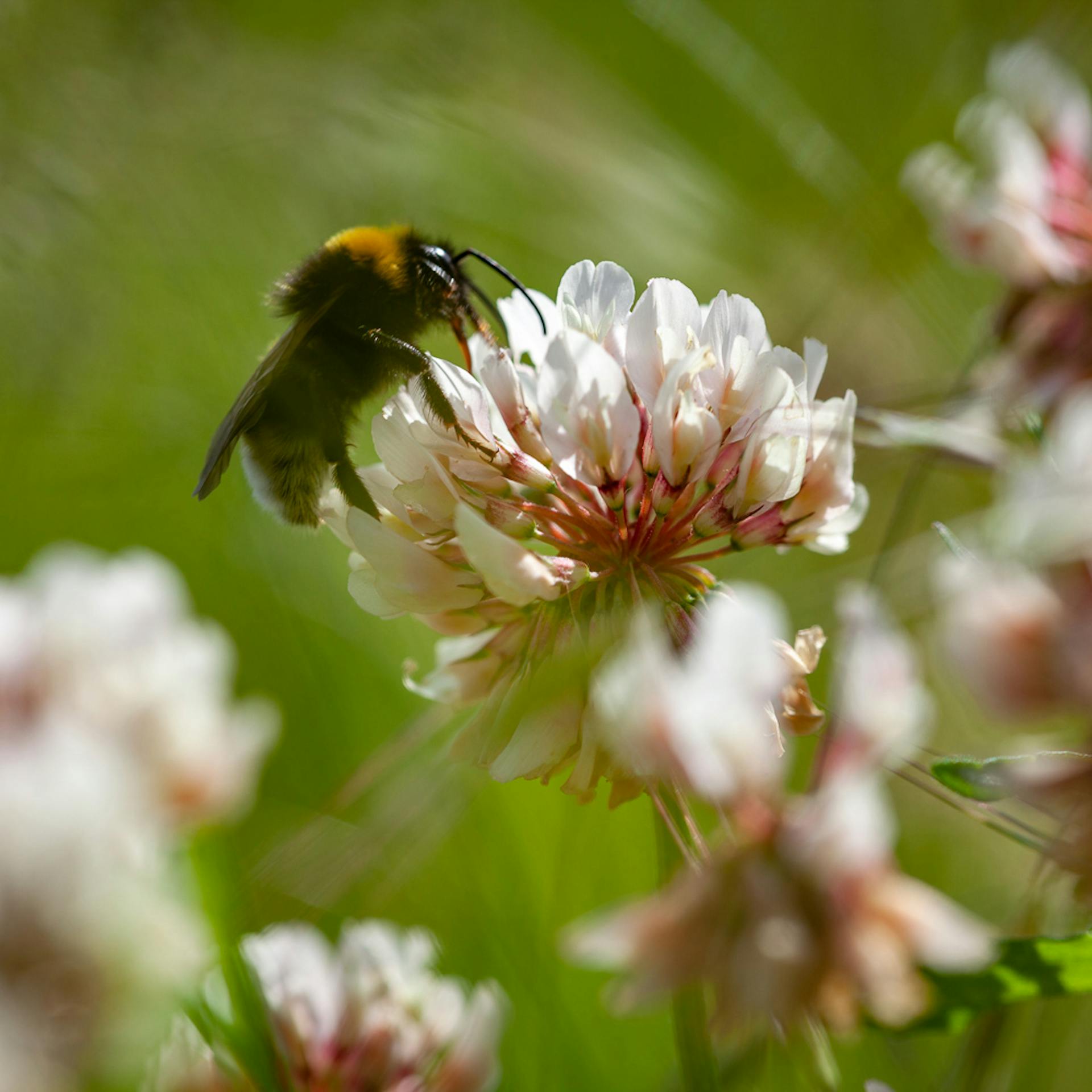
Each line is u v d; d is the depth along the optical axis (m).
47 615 0.23
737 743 0.21
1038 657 0.22
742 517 0.23
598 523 0.23
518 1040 0.25
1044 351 0.25
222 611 0.27
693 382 0.23
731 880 0.20
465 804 0.24
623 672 0.21
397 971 0.24
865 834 0.20
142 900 0.19
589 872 0.26
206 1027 0.23
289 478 0.25
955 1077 0.23
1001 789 0.22
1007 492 0.22
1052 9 0.27
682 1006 0.22
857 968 0.20
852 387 0.27
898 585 0.23
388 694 0.27
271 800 0.26
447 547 0.23
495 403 0.24
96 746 0.22
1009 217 0.25
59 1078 0.18
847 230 0.27
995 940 0.22
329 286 0.25
